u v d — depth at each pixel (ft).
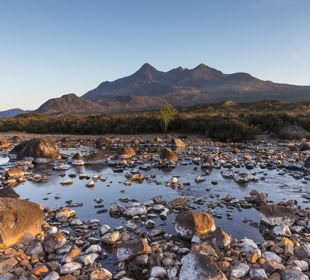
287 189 66.90
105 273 31.42
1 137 196.75
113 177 80.23
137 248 34.63
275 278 29.96
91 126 223.30
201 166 93.40
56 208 53.16
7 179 77.77
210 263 29.91
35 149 105.70
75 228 45.01
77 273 31.96
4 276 30.78
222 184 71.26
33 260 34.47
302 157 106.11
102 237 40.16
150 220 45.91
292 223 45.24
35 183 74.18
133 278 31.81
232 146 144.36
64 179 77.30
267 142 159.12
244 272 30.91
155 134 205.46
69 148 143.13
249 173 82.64
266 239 41.27
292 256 34.55
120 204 56.70
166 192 64.75
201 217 41.70
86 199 60.39
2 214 38.09
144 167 90.22
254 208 53.98
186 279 29.73
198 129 202.08
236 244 37.52
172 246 37.76
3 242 36.63
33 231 40.75
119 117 248.73
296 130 173.17
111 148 141.79
